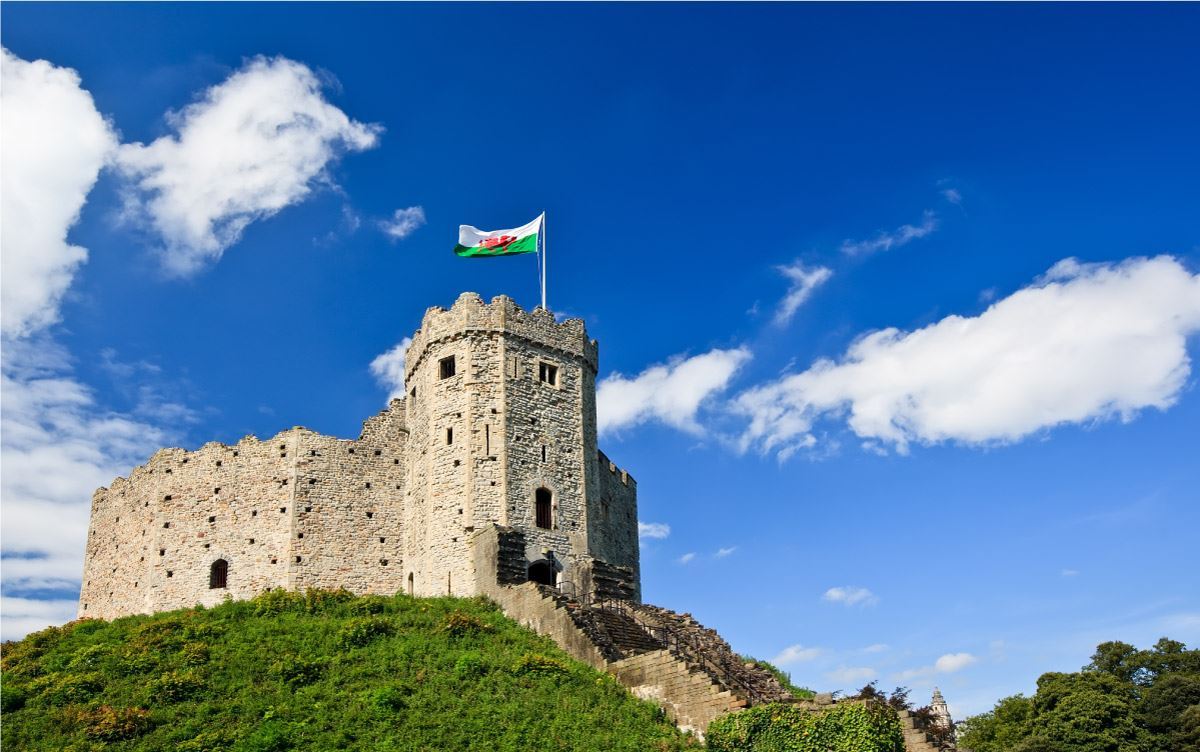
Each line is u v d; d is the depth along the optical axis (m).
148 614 61.03
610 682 43.12
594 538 61.81
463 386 61.34
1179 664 68.69
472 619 48.84
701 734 39.62
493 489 58.78
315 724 37.75
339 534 63.88
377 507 65.19
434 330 63.94
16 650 48.00
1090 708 60.03
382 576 63.62
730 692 39.66
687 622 54.12
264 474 64.69
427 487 60.84
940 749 37.66
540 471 60.72
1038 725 61.44
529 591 50.94
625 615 51.53
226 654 44.47
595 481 63.94
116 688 41.31
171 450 66.81
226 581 62.81
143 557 65.06
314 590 53.66
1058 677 66.50
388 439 66.94
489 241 65.44
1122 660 71.06
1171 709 62.03
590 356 66.94
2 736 37.25
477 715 38.88
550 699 40.78
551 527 59.88
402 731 37.44
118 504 68.94
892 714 36.62
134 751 35.88
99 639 49.53
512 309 63.75
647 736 38.72
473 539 57.03
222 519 64.31
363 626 46.88
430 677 42.12
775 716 37.41
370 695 40.12
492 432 60.16
